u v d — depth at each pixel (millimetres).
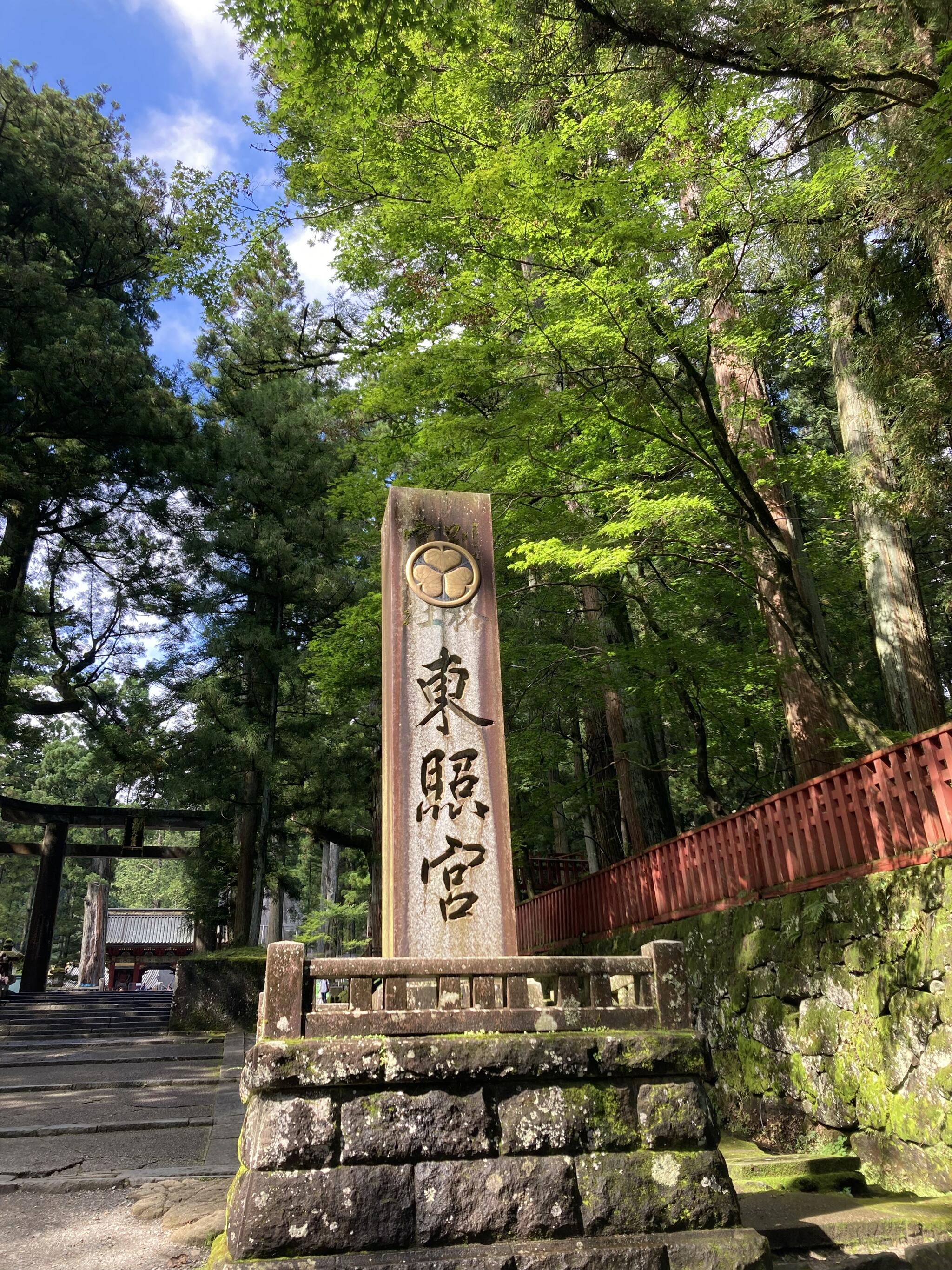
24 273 18984
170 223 23562
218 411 23016
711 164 8266
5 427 19828
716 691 13578
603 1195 3895
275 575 21078
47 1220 5363
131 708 20484
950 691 20250
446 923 5148
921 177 7016
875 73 7461
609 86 8969
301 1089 3846
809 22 7371
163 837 43188
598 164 9492
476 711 5676
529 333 9164
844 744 9875
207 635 20031
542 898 14203
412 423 13344
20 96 21531
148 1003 21906
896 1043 5898
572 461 10773
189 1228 5012
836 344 13859
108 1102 9312
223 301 14484
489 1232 3717
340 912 30359
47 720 23094
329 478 20828
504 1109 3996
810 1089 6824
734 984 8141
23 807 24594
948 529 10867
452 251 10281
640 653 11391
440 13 7316
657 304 8641
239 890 19578
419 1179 3754
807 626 8930
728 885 8570
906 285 9539
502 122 10234
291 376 22594
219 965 16500
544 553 9016
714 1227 3955
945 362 9383
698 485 9547
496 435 9875
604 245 8070
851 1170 6035
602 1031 4344
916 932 5867
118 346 20141
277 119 11109
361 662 15203
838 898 6746
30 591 20188
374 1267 3506
